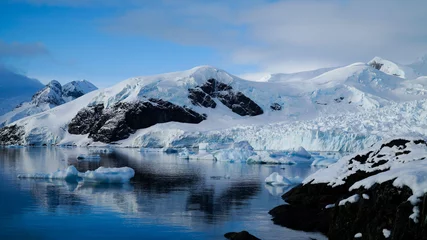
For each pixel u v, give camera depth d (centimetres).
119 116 14475
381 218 1517
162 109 14488
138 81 15562
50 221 2184
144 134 13075
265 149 10181
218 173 4716
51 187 3353
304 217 2203
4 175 4231
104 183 3672
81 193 3062
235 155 6775
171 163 6328
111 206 2573
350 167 2497
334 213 1797
